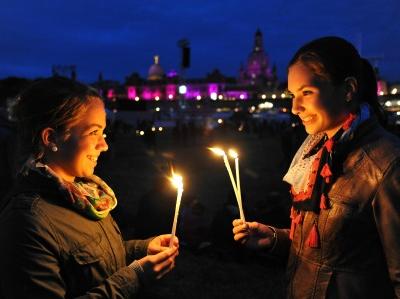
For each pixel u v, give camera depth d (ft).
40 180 4.46
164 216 15.30
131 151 70.90
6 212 4.28
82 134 4.62
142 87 345.31
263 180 40.75
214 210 28.58
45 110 4.43
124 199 30.58
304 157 5.53
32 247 4.07
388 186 4.42
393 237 4.40
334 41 4.77
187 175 44.62
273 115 209.97
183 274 16.25
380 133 4.79
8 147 11.53
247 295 14.82
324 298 4.82
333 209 4.74
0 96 11.82
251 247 6.13
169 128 162.09
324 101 4.72
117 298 4.42
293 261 5.32
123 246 5.41
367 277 4.66
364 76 5.22
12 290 4.00
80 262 4.43
